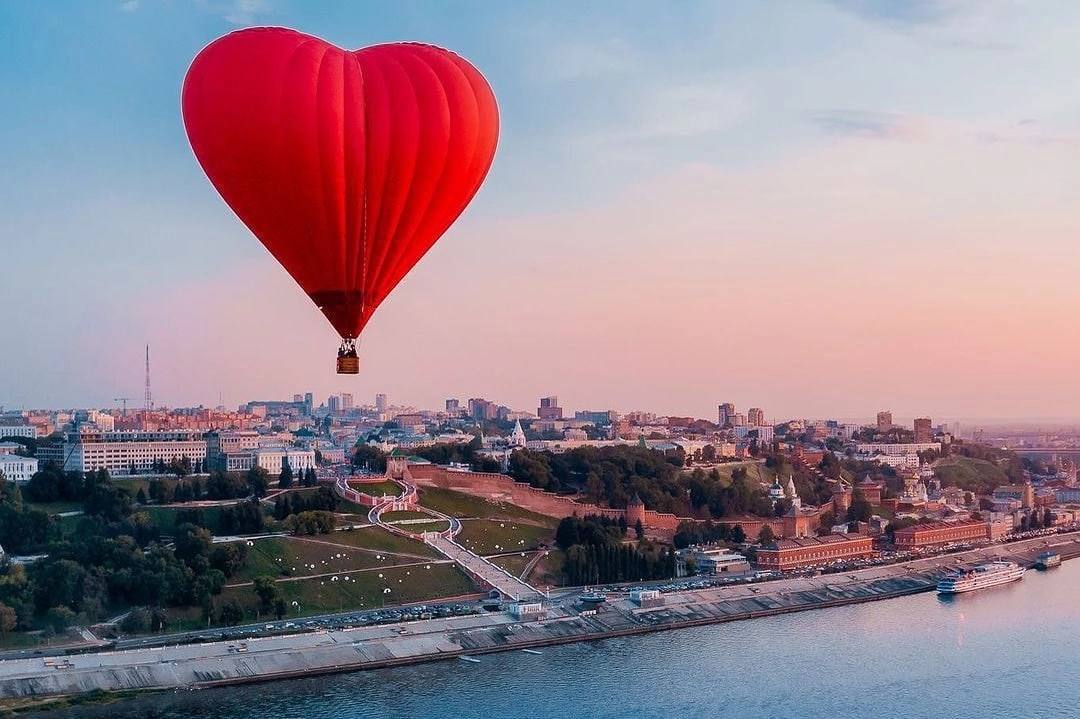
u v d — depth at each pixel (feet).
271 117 511.81
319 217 526.57
